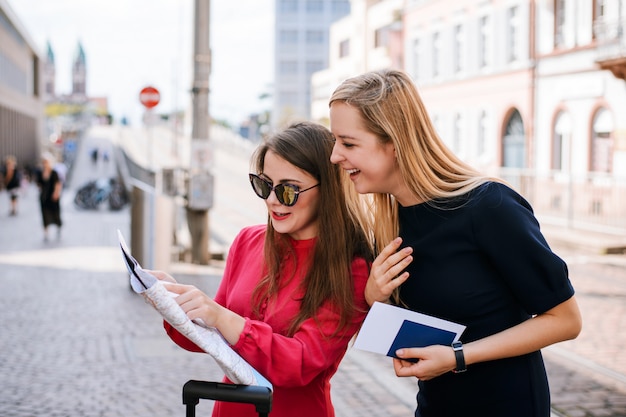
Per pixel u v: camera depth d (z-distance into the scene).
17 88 75.19
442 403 2.26
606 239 16.11
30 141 86.56
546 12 26.47
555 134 26.34
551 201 19.31
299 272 2.38
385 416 5.25
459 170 2.22
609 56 20.67
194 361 6.90
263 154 2.41
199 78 13.29
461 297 2.14
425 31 36.41
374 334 2.14
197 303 2.12
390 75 2.19
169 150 61.47
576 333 2.10
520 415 2.16
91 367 6.66
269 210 2.41
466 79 32.25
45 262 13.97
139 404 5.61
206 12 13.21
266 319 2.39
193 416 2.01
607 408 5.46
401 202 2.25
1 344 7.50
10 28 68.62
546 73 26.58
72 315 9.00
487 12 30.34
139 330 8.20
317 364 2.26
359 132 2.14
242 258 2.62
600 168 24.05
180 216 15.66
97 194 28.30
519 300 2.13
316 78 63.19
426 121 2.19
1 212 27.31
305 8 103.56
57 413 5.40
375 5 48.25
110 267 13.40
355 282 2.35
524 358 2.18
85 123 132.38
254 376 2.09
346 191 2.40
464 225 2.12
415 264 2.21
